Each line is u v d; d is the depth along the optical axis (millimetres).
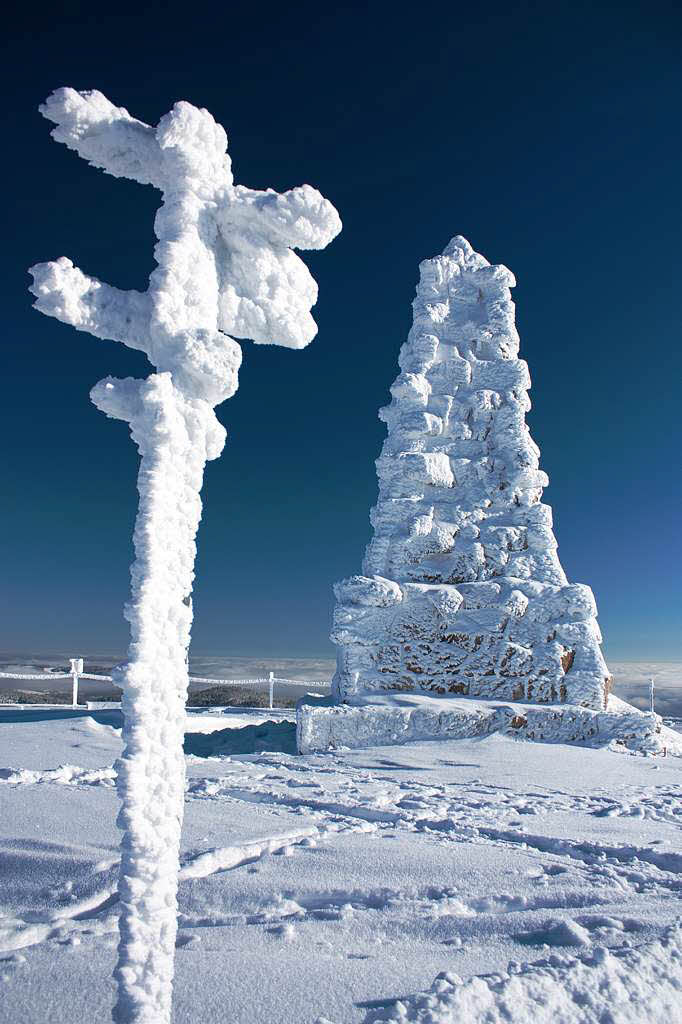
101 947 2707
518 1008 2287
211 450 1856
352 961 2646
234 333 2094
